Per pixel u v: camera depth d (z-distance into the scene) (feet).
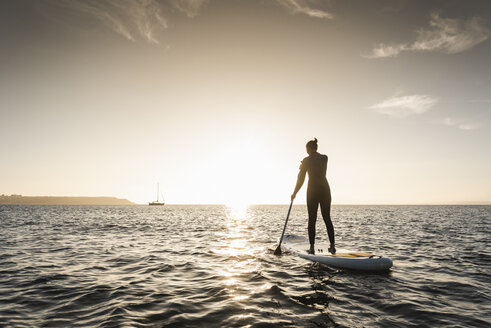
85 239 30.68
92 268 16.07
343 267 15.17
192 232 39.17
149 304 9.93
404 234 35.35
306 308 9.39
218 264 16.67
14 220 68.03
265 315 8.79
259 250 21.67
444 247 23.84
